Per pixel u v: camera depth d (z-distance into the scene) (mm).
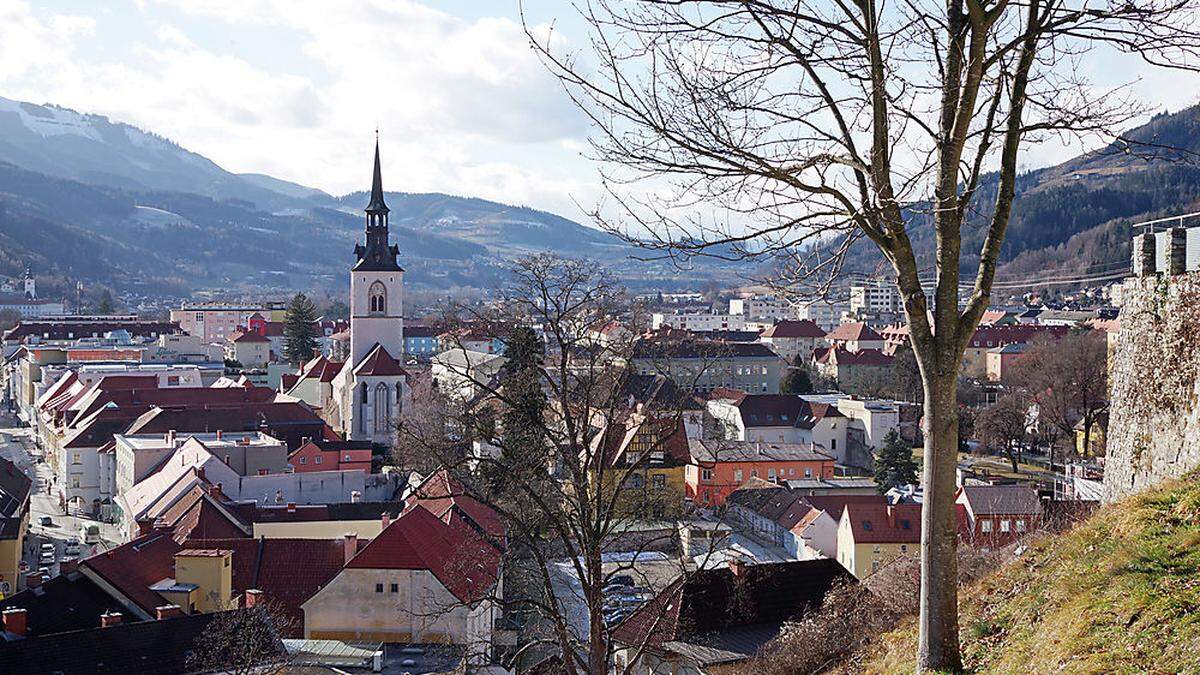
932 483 16141
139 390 114375
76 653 37250
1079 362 96438
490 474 28531
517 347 27781
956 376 16031
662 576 46219
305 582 51562
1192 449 23609
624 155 14781
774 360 159000
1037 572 20359
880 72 15023
